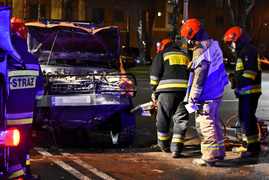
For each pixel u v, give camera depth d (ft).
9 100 10.55
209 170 15.81
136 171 15.48
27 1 133.08
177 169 15.88
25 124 10.96
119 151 18.97
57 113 18.52
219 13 171.53
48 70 21.71
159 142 18.70
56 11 135.33
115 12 152.05
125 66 25.63
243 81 17.76
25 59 10.95
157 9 166.50
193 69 16.12
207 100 16.28
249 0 107.14
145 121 27.66
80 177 14.51
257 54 17.76
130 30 153.58
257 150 18.01
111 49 24.00
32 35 22.86
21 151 11.09
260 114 31.22
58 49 23.63
